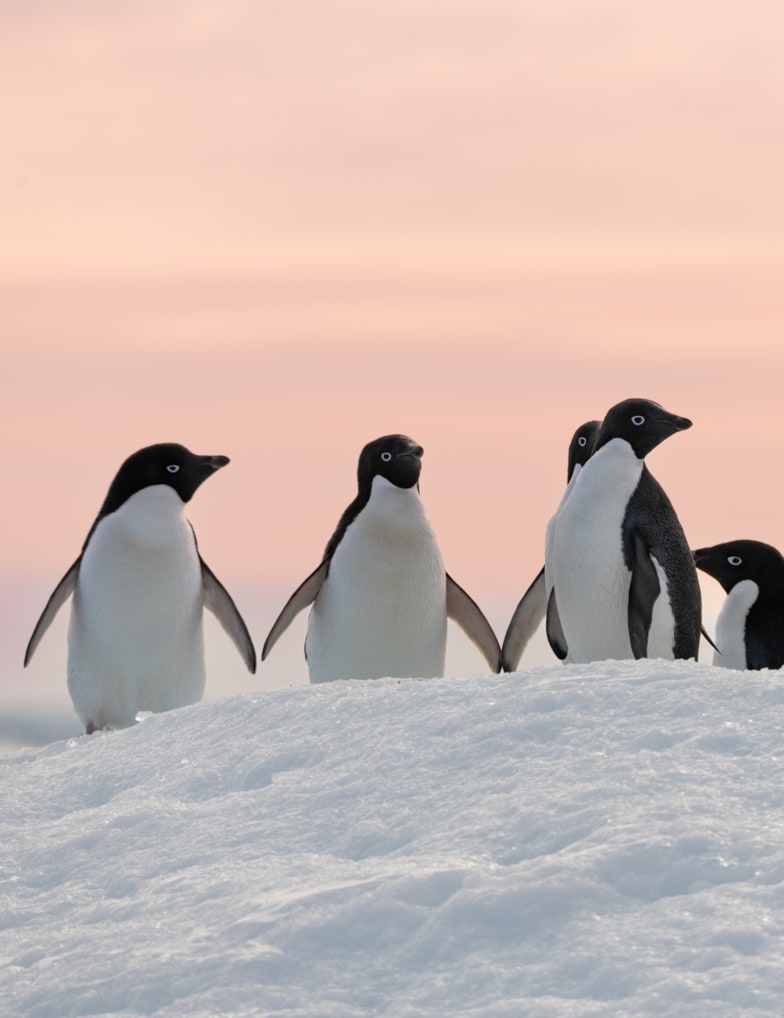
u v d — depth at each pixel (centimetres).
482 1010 679
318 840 929
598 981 690
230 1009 706
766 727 979
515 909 755
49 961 800
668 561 2231
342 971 733
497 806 904
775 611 2456
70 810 1145
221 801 1036
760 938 701
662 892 762
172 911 839
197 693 2423
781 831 805
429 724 1095
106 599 2317
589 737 1003
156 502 2320
